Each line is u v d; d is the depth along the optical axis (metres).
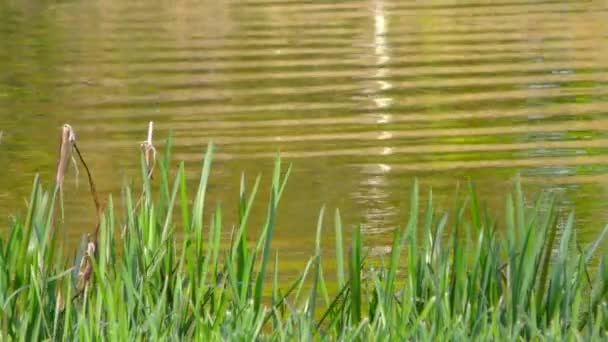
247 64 18.72
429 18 22.58
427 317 6.63
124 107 15.99
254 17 23.23
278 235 10.48
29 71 18.56
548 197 11.50
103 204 11.54
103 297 6.48
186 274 7.31
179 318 6.58
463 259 7.02
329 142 13.99
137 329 6.29
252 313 6.49
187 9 24.39
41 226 6.98
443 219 7.11
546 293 7.35
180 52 19.78
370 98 16.28
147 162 7.29
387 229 10.59
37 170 12.92
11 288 6.77
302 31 21.59
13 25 23.16
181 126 14.91
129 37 21.30
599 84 16.75
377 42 20.34
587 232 10.20
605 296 6.97
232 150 13.73
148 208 7.09
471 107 15.67
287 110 15.66
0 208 11.58
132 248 6.84
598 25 21.20
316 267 7.09
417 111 15.49
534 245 6.85
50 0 26.39
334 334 6.72
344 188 12.01
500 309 6.78
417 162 13.05
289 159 13.31
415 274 6.78
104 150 13.81
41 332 6.61
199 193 7.10
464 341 6.18
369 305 7.02
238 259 7.09
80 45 20.62
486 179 12.34
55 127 14.93
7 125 15.08
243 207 7.14
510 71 17.80
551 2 24.03
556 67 17.98
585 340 6.50
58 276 6.73
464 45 19.86
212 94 16.67
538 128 14.46
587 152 13.29
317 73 17.94
